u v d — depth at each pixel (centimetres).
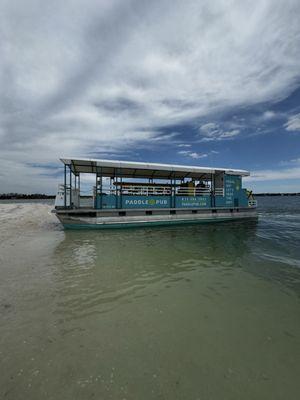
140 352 333
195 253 887
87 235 1267
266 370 303
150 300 495
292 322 418
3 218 2088
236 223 1814
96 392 263
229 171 1883
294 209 3734
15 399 252
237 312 450
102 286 564
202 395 263
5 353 324
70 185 1480
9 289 538
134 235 1276
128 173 1817
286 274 661
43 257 808
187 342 357
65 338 361
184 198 1736
